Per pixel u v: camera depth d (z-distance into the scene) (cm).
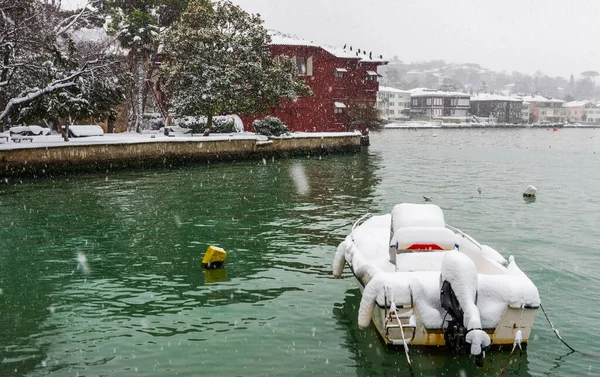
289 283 1350
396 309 905
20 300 1237
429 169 4128
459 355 927
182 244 1747
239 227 1992
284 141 4994
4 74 3588
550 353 963
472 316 845
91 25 5959
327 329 1062
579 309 1189
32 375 886
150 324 1097
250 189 2958
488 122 16975
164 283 1355
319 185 3147
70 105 3769
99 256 1608
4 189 2919
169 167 4084
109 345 998
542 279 1407
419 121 16150
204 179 3388
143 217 2173
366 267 1048
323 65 6088
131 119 5653
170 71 4700
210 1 5409
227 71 4622
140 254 1628
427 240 1022
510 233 1941
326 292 1280
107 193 2794
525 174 3853
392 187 3100
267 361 932
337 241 1784
